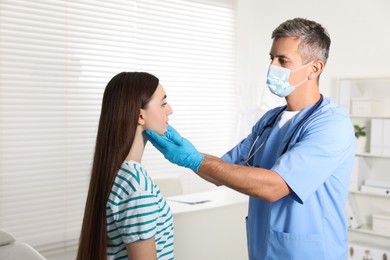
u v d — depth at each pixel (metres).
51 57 3.41
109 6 3.71
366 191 3.74
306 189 1.43
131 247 1.26
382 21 3.85
